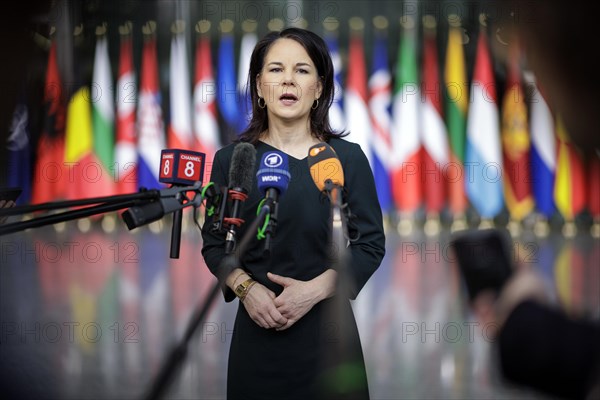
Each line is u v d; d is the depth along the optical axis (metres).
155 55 22.78
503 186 22.70
